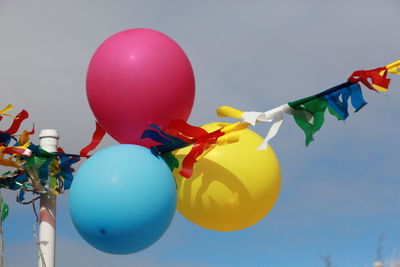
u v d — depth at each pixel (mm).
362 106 3721
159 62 3916
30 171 4523
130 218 3664
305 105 3832
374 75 3689
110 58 3957
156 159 3883
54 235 4691
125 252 3857
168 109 3945
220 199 4211
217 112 4109
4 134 4438
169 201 3785
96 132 4555
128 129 4004
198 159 3988
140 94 3877
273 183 4324
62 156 4559
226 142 3979
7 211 4738
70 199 3820
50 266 4633
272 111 3902
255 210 4301
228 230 4422
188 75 4016
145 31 4094
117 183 3672
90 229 3740
